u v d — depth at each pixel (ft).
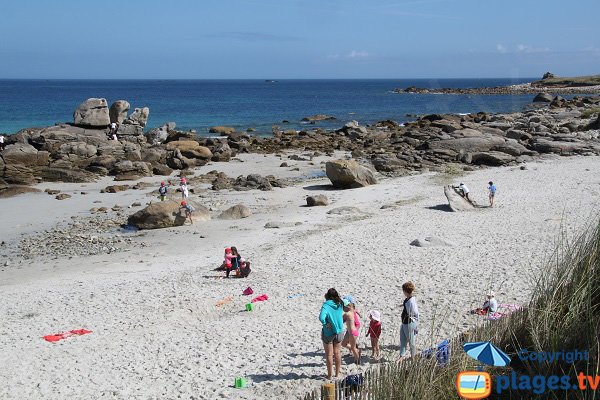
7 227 111.96
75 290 74.08
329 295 44.37
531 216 101.91
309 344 52.47
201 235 102.68
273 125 311.47
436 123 255.70
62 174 157.58
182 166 178.29
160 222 109.09
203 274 78.79
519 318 38.24
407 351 47.09
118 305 67.26
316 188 145.79
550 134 208.85
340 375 44.39
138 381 46.80
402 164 171.73
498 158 171.42
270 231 102.47
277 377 45.75
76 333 58.65
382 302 62.28
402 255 81.10
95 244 99.30
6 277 82.74
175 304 66.59
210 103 508.53
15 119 334.24
